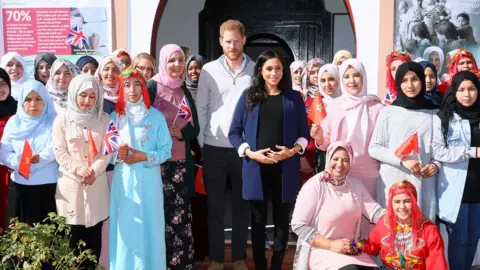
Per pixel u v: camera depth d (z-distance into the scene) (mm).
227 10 9641
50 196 4012
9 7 5844
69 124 3902
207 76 4602
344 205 3721
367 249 3652
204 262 5133
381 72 5766
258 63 4105
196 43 9617
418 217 3488
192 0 9555
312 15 9617
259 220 4195
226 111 4543
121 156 3838
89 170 3779
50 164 4004
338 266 3521
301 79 5836
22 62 5230
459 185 3922
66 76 4414
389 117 4004
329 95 5066
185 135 4258
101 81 4441
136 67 4645
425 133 3951
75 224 3863
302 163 5266
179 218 4266
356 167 4094
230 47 4477
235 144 4168
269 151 4055
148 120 3992
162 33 9578
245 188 4141
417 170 3814
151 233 3959
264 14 9648
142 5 5867
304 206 3742
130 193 3916
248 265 4953
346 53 5781
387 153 3910
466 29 5672
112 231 3980
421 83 3988
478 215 4039
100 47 5875
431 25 5691
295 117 4117
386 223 3592
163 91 4320
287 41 9734
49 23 5852
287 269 4840
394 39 5730
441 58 5699
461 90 3904
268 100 4109
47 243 3305
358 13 5770
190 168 4379
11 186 4020
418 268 3512
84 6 5836
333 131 4164
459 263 4074
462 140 3918
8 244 3287
